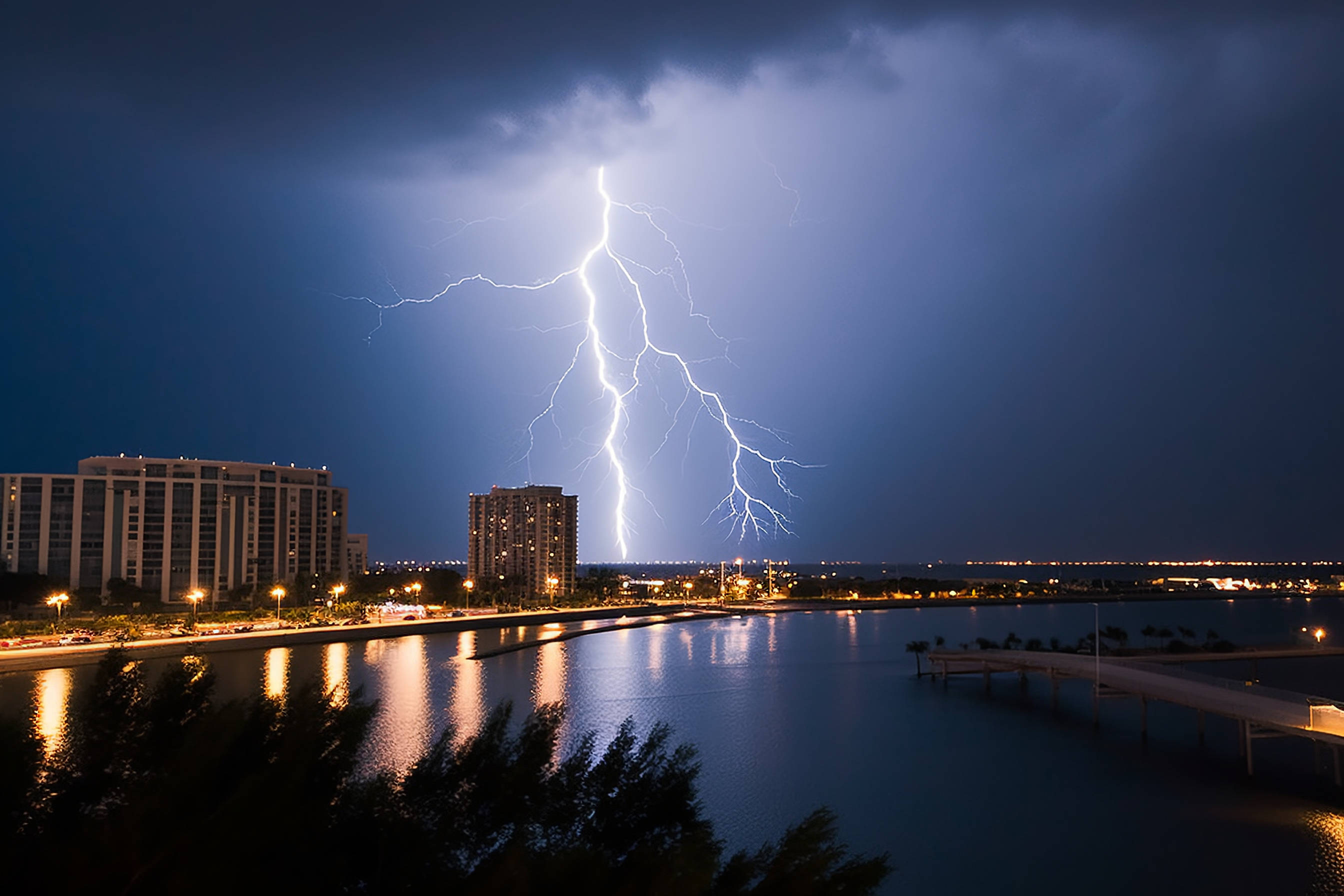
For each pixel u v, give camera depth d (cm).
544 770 1725
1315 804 4984
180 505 15875
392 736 6325
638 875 1419
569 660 11600
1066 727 7306
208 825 1370
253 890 1345
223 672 9481
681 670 10831
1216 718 7669
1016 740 6806
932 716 7812
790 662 11731
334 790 1588
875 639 15300
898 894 3819
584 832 1652
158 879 1337
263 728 1591
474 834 1608
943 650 10350
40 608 13738
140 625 11931
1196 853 4262
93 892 1314
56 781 1576
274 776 1447
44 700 7200
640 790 1702
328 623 14038
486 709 7700
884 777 5719
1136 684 6875
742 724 7431
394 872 1466
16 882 1321
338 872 1436
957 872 4053
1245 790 5319
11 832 1405
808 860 1402
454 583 19962
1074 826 4691
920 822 4794
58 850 1362
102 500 15188
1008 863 4162
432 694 8594
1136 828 4647
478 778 1673
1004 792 5347
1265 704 5838
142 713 1752
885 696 8912
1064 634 16462
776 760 6156
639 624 17550
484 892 1398
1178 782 5494
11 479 14638
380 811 1553
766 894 1368
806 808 5047
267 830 1366
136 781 1571
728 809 5038
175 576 15700
